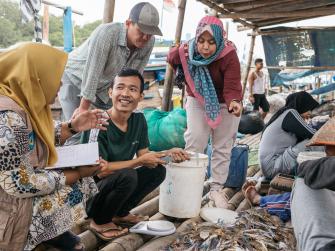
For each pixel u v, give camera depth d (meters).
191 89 3.81
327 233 2.33
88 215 3.02
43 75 1.96
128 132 3.11
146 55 3.91
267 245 2.81
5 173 1.85
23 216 1.95
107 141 2.97
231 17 6.89
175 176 3.36
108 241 3.06
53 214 2.04
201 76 3.75
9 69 1.92
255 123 8.30
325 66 8.89
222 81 3.79
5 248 1.96
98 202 2.96
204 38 3.58
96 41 3.52
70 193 2.23
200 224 3.15
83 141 2.95
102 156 2.94
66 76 3.95
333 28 8.59
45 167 2.10
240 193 4.37
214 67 3.72
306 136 4.30
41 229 2.01
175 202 3.41
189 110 3.90
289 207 3.38
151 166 3.08
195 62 3.70
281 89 14.94
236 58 3.69
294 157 4.16
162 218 3.55
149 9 3.51
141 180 3.21
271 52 9.38
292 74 9.69
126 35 3.59
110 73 3.71
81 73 3.86
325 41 8.77
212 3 6.36
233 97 3.61
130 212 3.57
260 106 10.63
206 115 3.73
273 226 3.11
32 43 1.96
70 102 4.02
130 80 2.96
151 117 4.93
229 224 3.14
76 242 2.37
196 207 3.48
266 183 4.38
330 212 2.48
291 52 9.16
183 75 3.96
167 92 6.18
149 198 4.23
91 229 3.06
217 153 3.93
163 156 3.16
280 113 4.55
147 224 3.16
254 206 3.96
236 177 4.43
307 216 2.49
